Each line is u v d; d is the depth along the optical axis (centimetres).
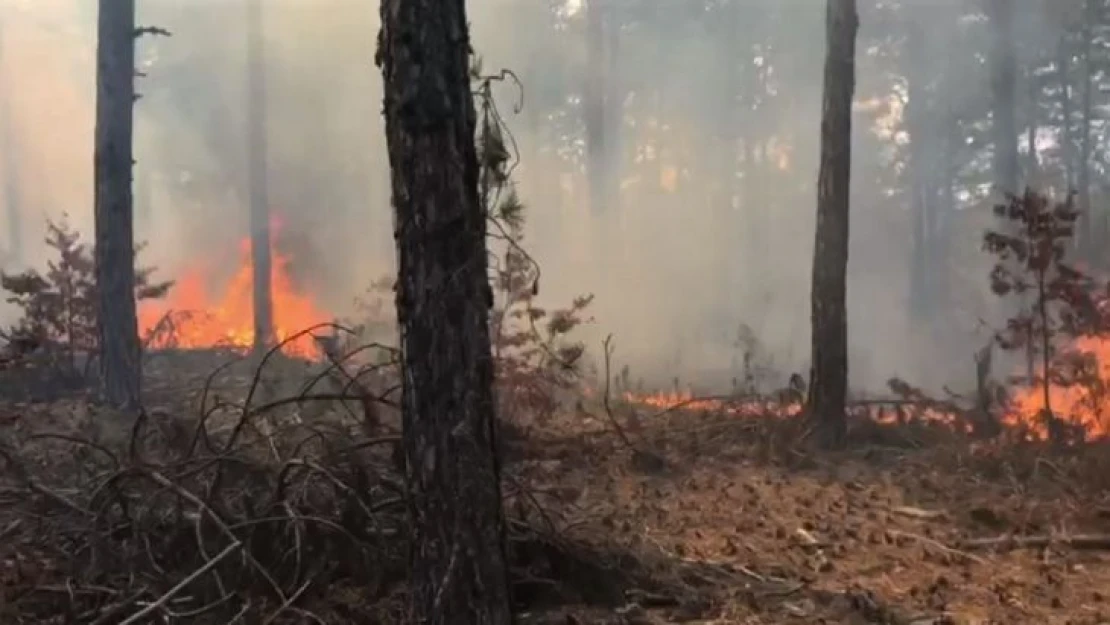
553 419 1088
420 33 438
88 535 557
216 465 613
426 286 441
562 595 543
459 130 445
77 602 504
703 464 906
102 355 1125
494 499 448
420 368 442
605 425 1038
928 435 1020
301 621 489
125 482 598
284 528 546
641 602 539
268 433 651
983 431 1030
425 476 441
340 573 544
